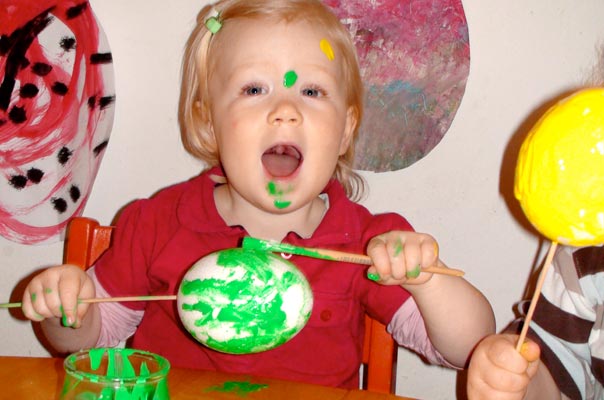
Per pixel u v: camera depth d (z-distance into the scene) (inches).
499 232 45.7
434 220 46.2
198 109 40.3
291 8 35.6
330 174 35.1
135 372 22.5
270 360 35.7
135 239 38.7
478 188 45.4
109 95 47.8
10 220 48.8
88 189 48.6
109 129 48.2
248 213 38.1
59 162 48.1
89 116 47.8
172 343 37.6
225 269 24.6
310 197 34.7
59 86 47.2
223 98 35.1
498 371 24.1
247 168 34.0
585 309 32.9
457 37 44.1
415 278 27.9
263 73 33.9
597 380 32.3
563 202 22.0
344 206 38.7
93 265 39.0
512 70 44.2
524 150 23.3
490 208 45.6
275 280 24.7
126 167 48.6
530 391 30.8
